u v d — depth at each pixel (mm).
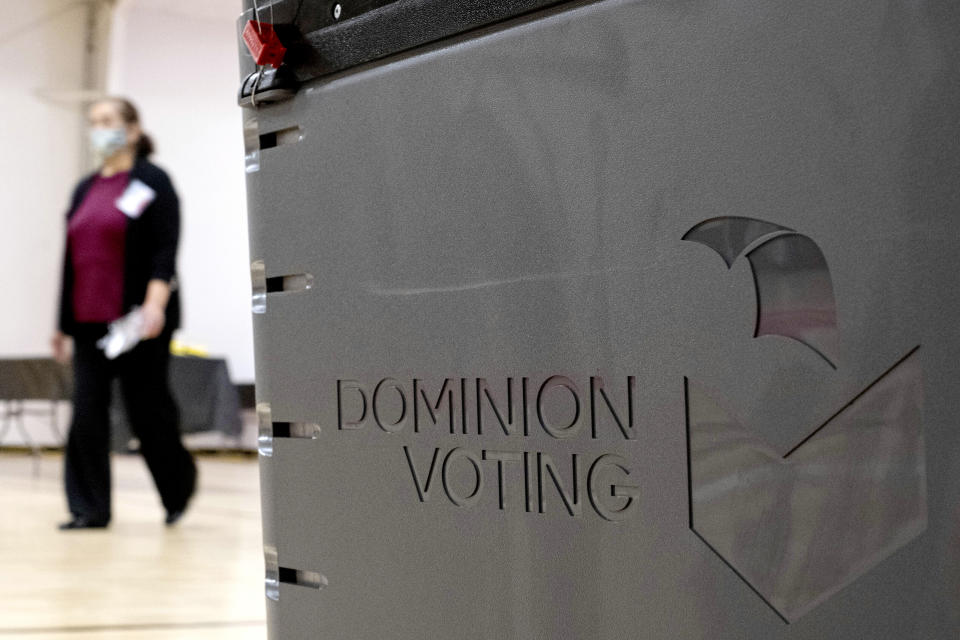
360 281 1884
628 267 1654
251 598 4168
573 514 1711
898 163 1487
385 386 1867
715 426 1605
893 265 1494
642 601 1662
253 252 2008
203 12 14250
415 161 1822
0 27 13734
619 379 1667
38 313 13953
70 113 14000
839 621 1540
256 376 2020
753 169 1566
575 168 1687
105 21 13836
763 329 1574
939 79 1465
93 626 3646
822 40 1522
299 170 1943
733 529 1599
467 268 1781
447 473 1813
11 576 4711
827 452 1541
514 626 1761
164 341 6281
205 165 14352
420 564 1845
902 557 1503
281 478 1994
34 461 11703
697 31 1595
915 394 1490
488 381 1771
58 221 14031
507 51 1735
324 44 1901
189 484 6535
